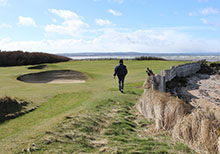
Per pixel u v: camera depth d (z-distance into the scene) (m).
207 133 4.12
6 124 5.87
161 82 9.01
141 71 23.03
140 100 7.52
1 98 7.16
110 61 46.59
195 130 4.46
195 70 23.78
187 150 4.12
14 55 49.59
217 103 9.82
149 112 6.52
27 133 4.84
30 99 8.65
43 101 8.62
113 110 7.16
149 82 9.34
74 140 4.41
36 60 53.03
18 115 6.74
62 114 6.48
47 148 3.98
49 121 5.72
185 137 4.59
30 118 6.45
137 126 5.84
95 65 37.28
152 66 29.95
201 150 4.09
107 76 21.05
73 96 9.80
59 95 9.95
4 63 45.88
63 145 4.15
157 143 4.48
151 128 5.67
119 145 4.30
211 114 4.68
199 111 4.84
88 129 5.11
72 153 3.86
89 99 8.85
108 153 3.90
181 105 5.42
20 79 19.72
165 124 5.39
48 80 21.20
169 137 4.91
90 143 4.36
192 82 15.80
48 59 57.12
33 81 20.45
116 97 9.24
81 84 14.84
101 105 7.75
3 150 3.89
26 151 3.83
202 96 11.16
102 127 5.41
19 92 10.58
